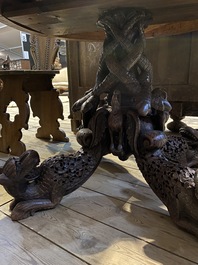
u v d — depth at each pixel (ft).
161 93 2.62
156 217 2.27
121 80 2.49
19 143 4.16
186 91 4.65
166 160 2.43
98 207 2.47
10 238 2.00
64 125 7.09
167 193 2.17
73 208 2.46
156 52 4.75
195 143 3.27
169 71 4.73
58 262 1.74
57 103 4.97
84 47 5.12
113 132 2.69
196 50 4.36
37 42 9.78
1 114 4.33
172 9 2.38
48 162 2.53
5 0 2.45
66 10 2.35
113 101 2.55
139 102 2.40
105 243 1.92
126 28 2.38
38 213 2.36
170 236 1.98
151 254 1.79
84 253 1.82
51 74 4.82
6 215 2.34
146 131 2.55
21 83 3.86
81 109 2.79
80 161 2.60
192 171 2.17
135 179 3.20
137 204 2.52
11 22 2.86
